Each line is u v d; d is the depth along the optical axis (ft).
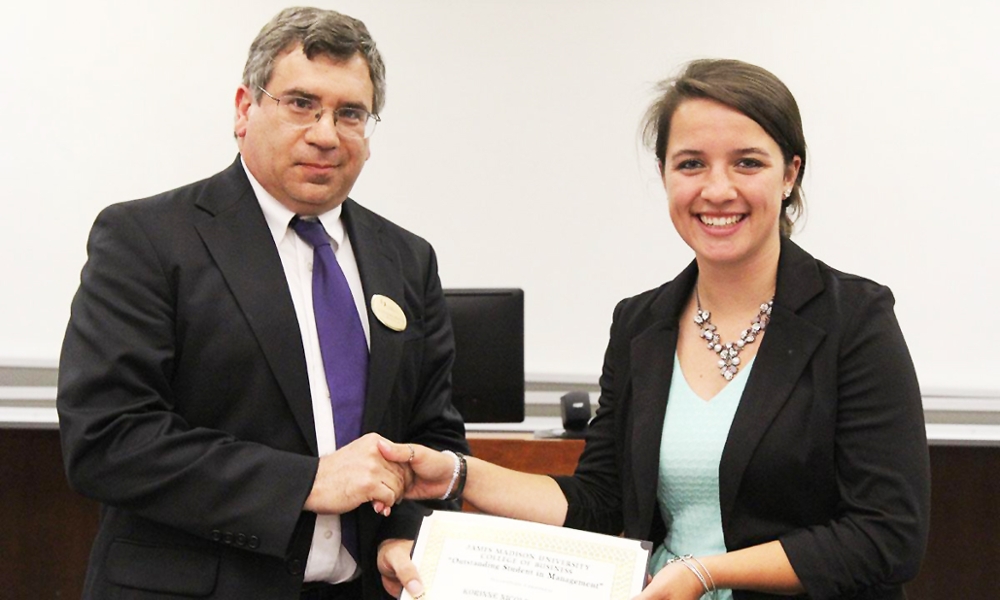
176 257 5.35
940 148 13.78
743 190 5.34
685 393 5.69
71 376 5.17
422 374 6.18
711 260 5.49
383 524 5.73
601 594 4.99
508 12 14.07
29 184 13.55
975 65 13.73
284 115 5.45
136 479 5.03
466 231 14.14
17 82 13.55
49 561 11.73
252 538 5.04
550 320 14.07
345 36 5.53
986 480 11.96
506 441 9.86
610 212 14.05
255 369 5.32
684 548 5.51
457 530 5.31
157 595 5.11
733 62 5.58
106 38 13.66
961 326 13.74
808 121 13.88
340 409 5.51
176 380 5.34
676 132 5.49
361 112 5.58
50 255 13.53
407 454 5.43
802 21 13.87
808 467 5.24
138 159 13.71
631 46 14.03
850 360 5.28
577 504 6.00
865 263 13.84
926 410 13.61
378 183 14.08
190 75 13.76
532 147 14.12
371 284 5.83
